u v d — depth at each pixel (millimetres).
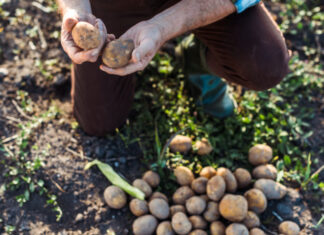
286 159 1442
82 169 1400
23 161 1385
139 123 1493
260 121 1514
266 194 1346
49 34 1635
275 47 1209
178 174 1361
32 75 1540
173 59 1645
